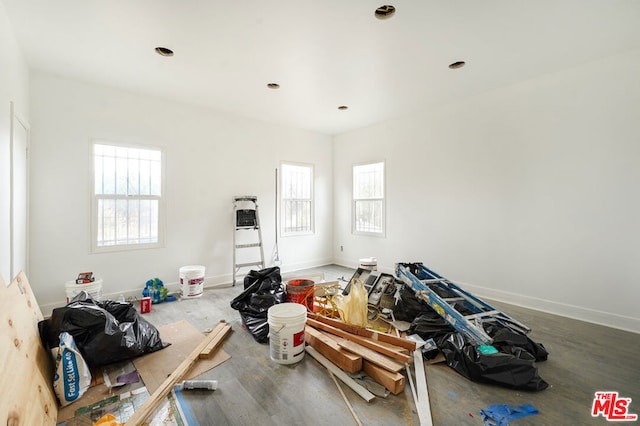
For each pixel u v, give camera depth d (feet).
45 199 10.56
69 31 8.16
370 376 6.76
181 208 13.67
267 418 5.54
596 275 9.95
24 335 5.70
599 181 9.82
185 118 13.73
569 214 10.44
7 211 7.70
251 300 9.84
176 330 9.34
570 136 10.35
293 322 7.34
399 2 7.00
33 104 10.34
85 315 6.92
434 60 9.82
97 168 11.73
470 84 11.68
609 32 8.20
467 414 5.64
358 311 8.36
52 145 10.69
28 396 4.77
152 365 7.31
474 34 8.32
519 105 11.51
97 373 6.91
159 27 7.99
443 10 7.29
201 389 6.34
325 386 6.52
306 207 18.67
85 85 11.32
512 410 5.72
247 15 7.47
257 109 14.57
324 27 8.00
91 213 11.45
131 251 12.38
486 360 6.62
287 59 9.73
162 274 13.15
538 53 9.34
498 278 12.23
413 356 7.55
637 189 9.18
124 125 12.16
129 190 12.41
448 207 13.83
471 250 13.05
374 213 17.46
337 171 19.58
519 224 11.61
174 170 13.46
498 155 12.12
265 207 16.58
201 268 13.14
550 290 10.91
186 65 10.12
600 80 9.72
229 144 15.16
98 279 11.14
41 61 9.80
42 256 10.53
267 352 8.00
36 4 7.05
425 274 11.19
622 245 9.46
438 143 14.17
